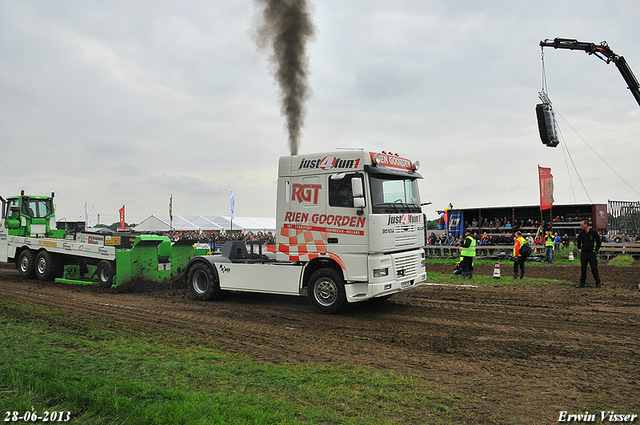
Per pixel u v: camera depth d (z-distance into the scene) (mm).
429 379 5184
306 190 9273
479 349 6477
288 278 9461
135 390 4273
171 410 3824
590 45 13516
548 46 13680
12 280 14320
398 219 8938
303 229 9266
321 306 9125
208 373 5105
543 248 21516
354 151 8656
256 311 9445
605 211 24047
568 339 6934
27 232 15422
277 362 5824
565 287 12031
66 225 16953
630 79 13672
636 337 6965
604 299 10125
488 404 4441
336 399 4465
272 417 3859
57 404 3910
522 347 6535
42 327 7301
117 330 7500
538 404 4445
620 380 5105
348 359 6012
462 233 27859
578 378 5199
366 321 8422
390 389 4789
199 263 11031
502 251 22625
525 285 12664
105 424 3604
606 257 20578
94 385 4344
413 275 9484
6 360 5207
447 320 8438
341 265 8734
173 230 38219
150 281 12375
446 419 4082
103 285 12453
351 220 8633
